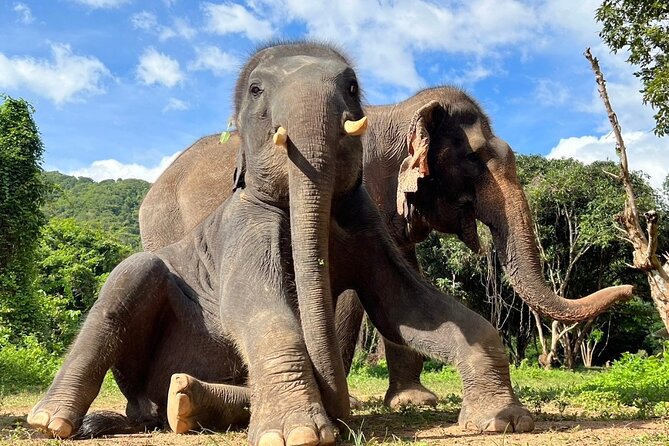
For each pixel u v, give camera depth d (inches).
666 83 342.3
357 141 187.8
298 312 180.9
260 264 179.2
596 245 978.1
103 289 194.1
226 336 194.2
